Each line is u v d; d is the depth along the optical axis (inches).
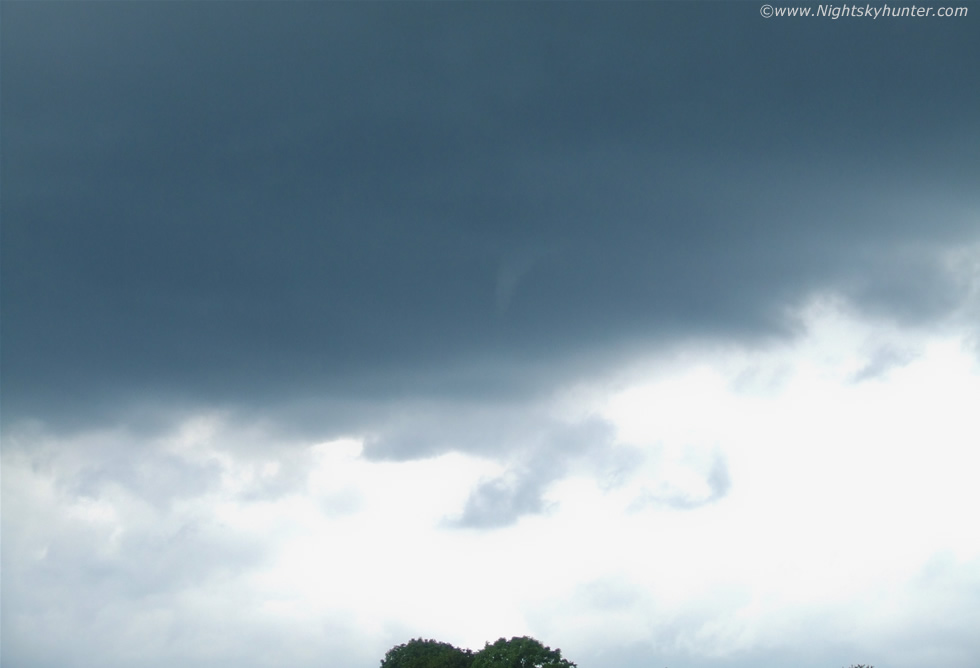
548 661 5718.5
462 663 6432.1
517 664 5679.1
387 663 7175.2
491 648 5807.1
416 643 7229.3
